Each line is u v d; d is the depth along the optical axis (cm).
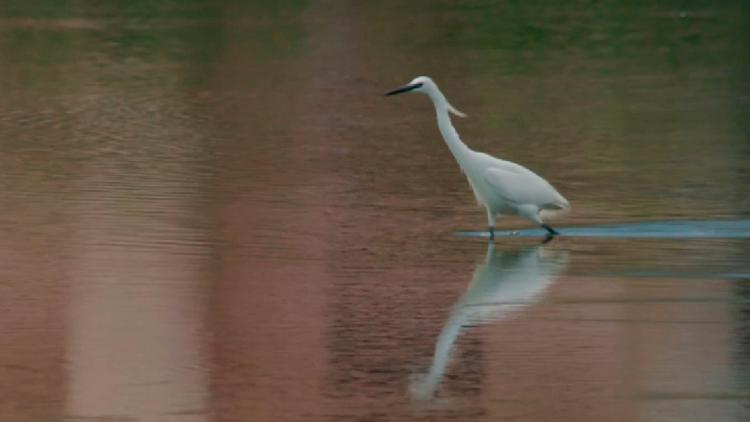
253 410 1119
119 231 1731
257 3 4116
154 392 1165
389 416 1108
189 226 1762
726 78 3088
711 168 2175
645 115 2673
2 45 3481
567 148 2372
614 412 1112
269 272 1545
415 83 1753
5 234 1711
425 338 1304
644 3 4150
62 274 1527
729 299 1428
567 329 1329
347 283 1502
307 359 1244
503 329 1333
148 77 3102
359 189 2019
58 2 4131
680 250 1647
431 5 4100
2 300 1428
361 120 2638
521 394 1155
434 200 1952
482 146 2398
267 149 2339
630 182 2078
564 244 1692
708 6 4091
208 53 3403
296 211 1869
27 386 1181
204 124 2581
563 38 3619
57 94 2898
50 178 2072
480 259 1617
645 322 1348
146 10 4000
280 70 3192
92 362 1234
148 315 1378
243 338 1303
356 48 3469
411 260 1606
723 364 1218
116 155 2269
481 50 3459
